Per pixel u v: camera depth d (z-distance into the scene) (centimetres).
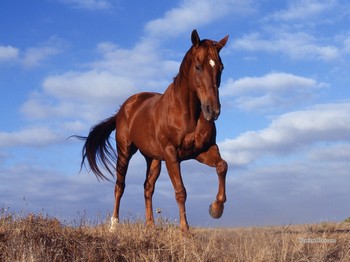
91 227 734
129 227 733
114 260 626
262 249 655
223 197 743
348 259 657
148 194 888
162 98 802
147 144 834
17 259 575
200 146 757
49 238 647
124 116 930
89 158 1009
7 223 681
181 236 692
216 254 657
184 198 745
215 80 700
